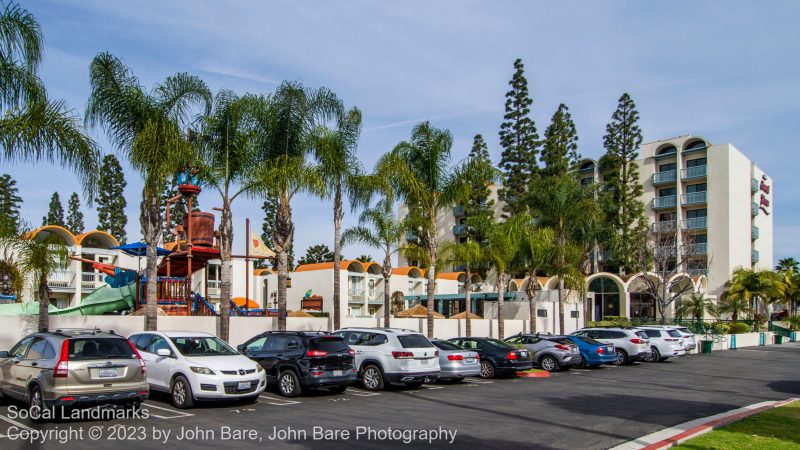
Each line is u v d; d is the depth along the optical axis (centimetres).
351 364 1574
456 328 3225
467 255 3077
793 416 1241
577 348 2445
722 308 5181
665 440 1020
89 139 1401
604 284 5112
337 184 2453
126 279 2883
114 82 1778
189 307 2530
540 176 5488
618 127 5775
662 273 4750
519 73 5594
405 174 2512
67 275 3769
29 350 1202
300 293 5350
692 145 6119
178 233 2798
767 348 4197
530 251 3288
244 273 4722
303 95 2167
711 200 5822
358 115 2423
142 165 1723
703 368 2602
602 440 1046
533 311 3316
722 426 1135
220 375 1299
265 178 2038
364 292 5394
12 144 1312
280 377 1538
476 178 2688
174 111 1845
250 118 2112
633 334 2769
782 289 5716
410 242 3428
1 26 1295
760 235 6481
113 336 1176
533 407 1419
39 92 1351
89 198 1409
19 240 1655
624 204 5588
